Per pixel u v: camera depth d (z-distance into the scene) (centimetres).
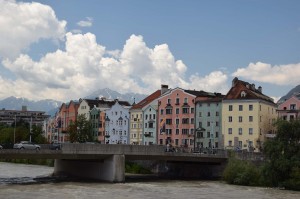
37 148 8412
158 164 10812
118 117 16662
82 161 9388
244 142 12656
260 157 9131
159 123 14788
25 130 18038
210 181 9000
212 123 13375
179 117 14225
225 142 12975
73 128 16575
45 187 7300
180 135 14138
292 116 12000
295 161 7744
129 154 8575
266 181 8050
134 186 7781
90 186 7612
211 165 9894
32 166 12912
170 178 9600
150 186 7825
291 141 8000
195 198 6359
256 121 12525
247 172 8312
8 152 7450
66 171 9775
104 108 18188
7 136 17500
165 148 9606
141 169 10994
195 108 13825
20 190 6825
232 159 9138
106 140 17100
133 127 15875
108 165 8506
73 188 7244
